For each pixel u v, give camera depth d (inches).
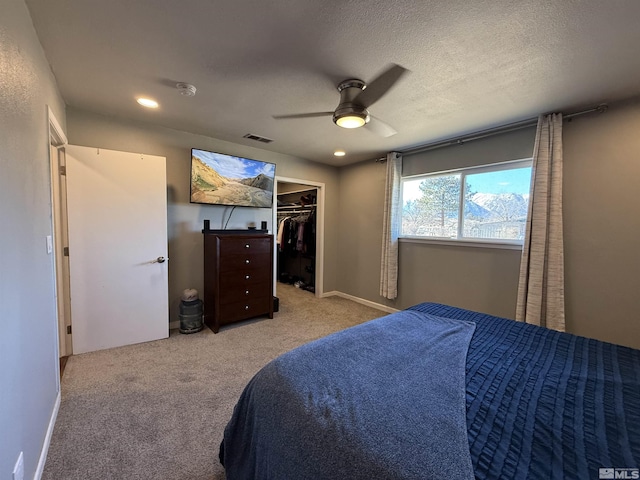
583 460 28.9
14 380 41.9
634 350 55.8
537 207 98.8
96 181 101.0
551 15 52.4
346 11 52.9
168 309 118.2
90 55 68.0
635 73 71.5
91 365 92.4
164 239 114.7
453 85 79.7
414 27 56.9
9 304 40.8
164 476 52.4
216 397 76.4
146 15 54.7
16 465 41.6
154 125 116.9
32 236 53.3
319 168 180.2
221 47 64.7
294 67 72.5
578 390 41.8
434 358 50.3
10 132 43.6
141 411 69.9
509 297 114.0
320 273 186.2
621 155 86.7
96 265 102.2
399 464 27.8
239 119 108.8
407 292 150.9
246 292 131.4
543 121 98.0
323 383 41.5
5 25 42.6
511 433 32.6
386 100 88.7
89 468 53.4
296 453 33.4
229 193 134.0
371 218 169.8
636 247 85.2
